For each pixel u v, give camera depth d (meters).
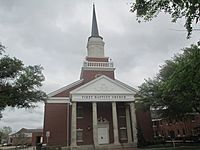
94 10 50.53
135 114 35.97
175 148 26.89
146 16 7.46
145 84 32.03
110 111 38.19
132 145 32.31
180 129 53.62
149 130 38.75
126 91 35.44
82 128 36.09
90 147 31.94
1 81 20.20
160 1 6.98
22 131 99.88
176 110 29.55
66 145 34.94
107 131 36.88
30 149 43.22
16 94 20.31
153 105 30.20
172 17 7.18
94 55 45.06
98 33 47.69
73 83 39.34
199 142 32.88
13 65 20.03
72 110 32.81
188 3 6.64
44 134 35.28
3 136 87.25
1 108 20.31
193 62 8.84
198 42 7.90
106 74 42.62
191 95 21.62
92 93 34.00
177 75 10.34
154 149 27.28
